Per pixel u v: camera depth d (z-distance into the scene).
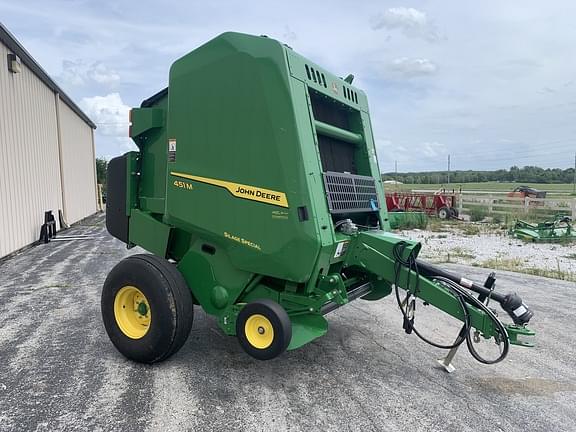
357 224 4.61
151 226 4.51
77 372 3.84
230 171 3.72
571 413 3.38
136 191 4.73
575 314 6.07
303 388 3.66
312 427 3.07
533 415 3.33
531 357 4.52
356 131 4.94
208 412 3.22
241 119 3.63
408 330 3.93
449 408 3.40
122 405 3.28
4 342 4.58
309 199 3.40
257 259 3.64
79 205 20.73
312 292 3.64
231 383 3.70
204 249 4.06
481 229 16.69
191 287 4.14
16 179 11.34
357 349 4.59
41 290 6.91
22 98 12.15
